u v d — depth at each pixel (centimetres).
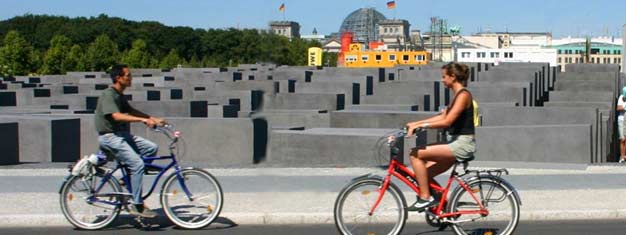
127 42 10931
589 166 1392
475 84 2714
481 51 12038
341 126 1803
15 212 945
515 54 11894
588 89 3369
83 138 1681
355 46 8200
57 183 1170
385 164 1418
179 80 3744
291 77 3819
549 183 1170
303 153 1509
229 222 925
